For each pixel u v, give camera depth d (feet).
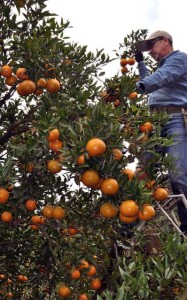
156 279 7.66
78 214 11.08
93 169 9.04
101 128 8.82
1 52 12.28
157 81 13.46
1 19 12.82
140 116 10.72
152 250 12.39
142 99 12.10
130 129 10.58
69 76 12.61
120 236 12.02
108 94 13.15
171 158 10.71
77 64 12.85
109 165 9.04
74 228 11.27
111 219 11.36
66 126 9.53
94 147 8.54
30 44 11.51
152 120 10.80
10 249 13.91
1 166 9.95
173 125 13.76
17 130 13.42
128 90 12.70
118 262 11.03
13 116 13.85
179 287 7.84
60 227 11.30
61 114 9.88
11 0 13.08
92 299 12.51
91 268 11.54
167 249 7.86
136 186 9.22
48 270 14.64
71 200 11.19
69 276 11.73
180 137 13.44
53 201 10.71
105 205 9.62
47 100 11.38
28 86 11.62
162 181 10.83
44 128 9.57
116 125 9.02
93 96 13.14
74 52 12.97
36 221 11.28
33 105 13.48
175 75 13.74
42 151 10.17
